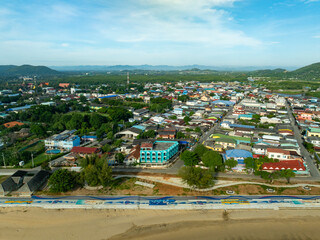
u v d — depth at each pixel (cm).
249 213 9088
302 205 9431
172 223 8594
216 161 11650
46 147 15788
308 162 13200
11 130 19025
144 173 12019
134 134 17875
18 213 9062
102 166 10888
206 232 8169
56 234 8056
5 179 11494
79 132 18612
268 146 13750
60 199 9894
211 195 10144
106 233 8119
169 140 14900
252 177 11531
